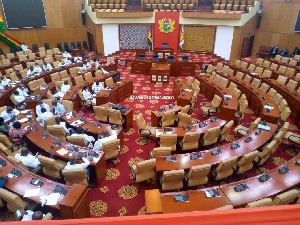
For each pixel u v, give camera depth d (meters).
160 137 7.79
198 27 20.56
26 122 8.79
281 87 12.09
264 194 5.52
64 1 21.73
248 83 12.86
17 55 18.34
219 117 11.16
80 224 0.71
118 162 8.15
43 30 21.66
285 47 21.38
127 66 18.95
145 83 15.46
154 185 7.09
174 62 16.66
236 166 6.96
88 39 23.73
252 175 7.63
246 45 21.73
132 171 6.90
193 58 19.73
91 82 13.01
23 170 6.12
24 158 6.78
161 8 21.50
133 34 21.16
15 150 7.77
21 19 20.19
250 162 7.07
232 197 5.41
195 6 21.67
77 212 5.16
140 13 20.02
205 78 13.72
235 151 7.16
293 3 19.94
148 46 21.72
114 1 21.55
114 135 8.00
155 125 9.99
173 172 6.00
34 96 11.24
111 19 20.14
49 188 5.58
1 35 19.56
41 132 8.02
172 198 5.39
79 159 6.73
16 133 7.75
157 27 20.72
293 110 11.00
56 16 21.83
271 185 5.76
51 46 22.50
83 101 11.69
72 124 8.79
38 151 8.18
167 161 6.71
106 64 16.89
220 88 12.26
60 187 5.55
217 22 19.61
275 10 20.94
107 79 13.02
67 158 6.86
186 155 6.94
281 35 21.27
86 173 6.56
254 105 11.68
